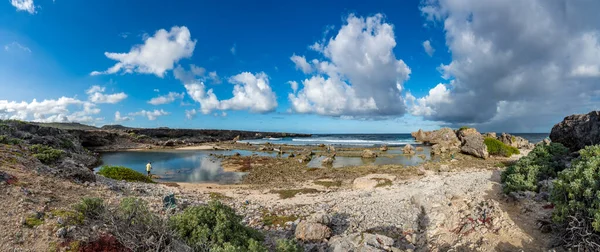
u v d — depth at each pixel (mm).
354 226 13148
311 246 11023
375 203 16672
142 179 23016
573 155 17422
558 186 9367
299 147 65625
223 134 128750
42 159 16047
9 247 6504
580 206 8250
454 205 13711
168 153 56125
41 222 7605
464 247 9883
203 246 8258
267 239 11320
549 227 9625
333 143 83875
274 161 41094
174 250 7672
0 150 14102
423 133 79625
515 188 13938
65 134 43281
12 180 9930
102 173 21891
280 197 19844
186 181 28141
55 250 6738
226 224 8969
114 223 7812
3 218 7402
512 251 9102
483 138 42938
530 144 47344
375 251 9836
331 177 27750
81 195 11031
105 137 68875
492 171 25125
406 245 11016
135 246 7480
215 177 30188
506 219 10906
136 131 99812
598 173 8664
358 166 34156
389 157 44750
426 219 13195
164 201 12852
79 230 7609
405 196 17781
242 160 42469
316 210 15883
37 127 38062
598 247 7539
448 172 26625
